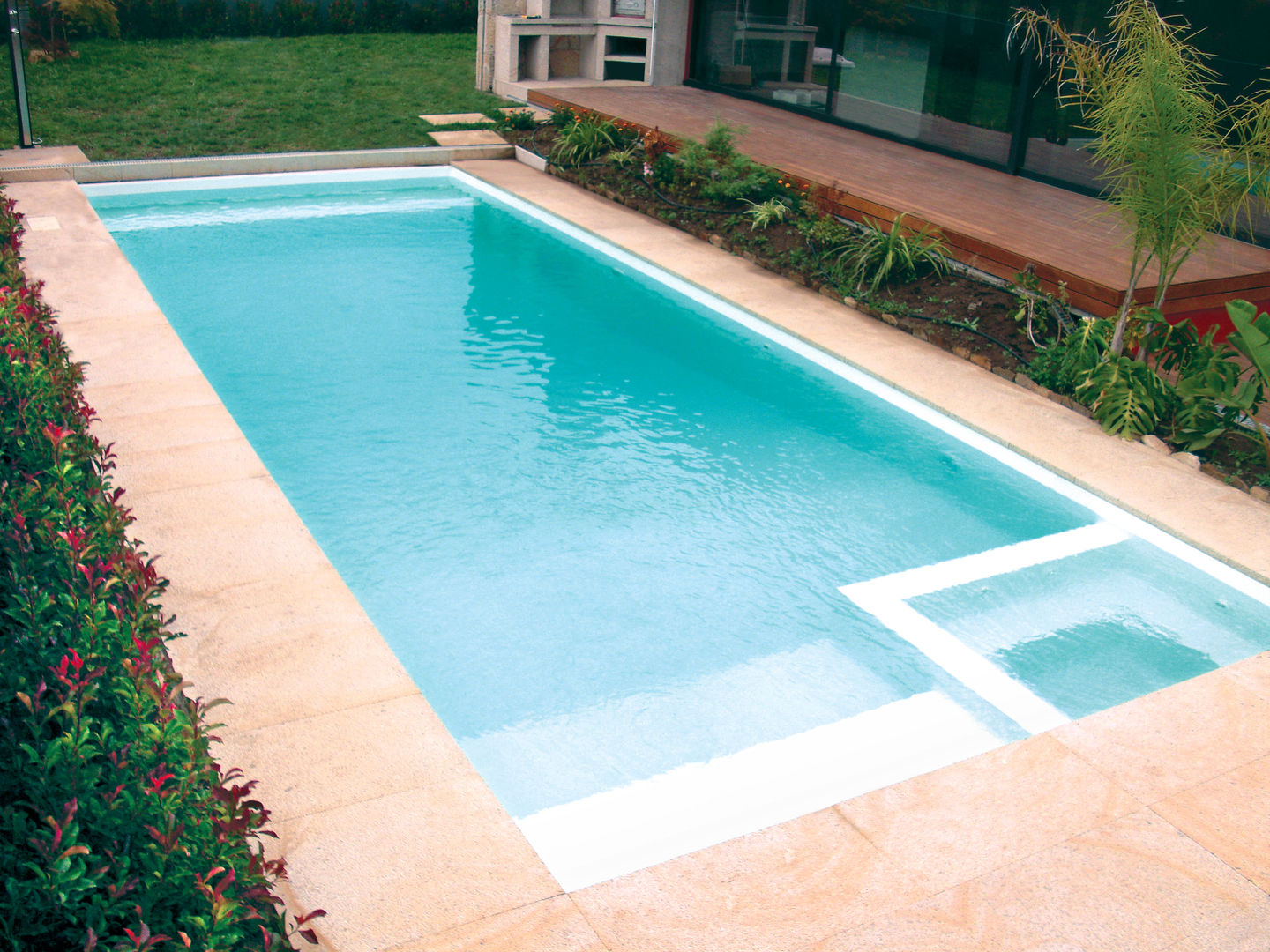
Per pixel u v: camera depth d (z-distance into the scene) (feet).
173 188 40.98
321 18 66.39
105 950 7.95
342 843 12.32
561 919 11.60
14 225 29.25
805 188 36.27
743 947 11.40
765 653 17.33
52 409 15.67
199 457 20.94
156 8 59.98
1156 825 13.55
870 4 43.06
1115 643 17.97
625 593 18.69
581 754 14.98
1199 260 29.09
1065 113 36.01
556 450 23.70
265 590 16.92
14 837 8.61
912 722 15.93
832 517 21.48
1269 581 19.06
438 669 16.51
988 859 12.85
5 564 13.14
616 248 36.29
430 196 42.93
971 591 19.24
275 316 30.37
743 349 29.58
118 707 10.31
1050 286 28.17
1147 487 22.07
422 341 29.19
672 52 54.03
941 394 26.11
